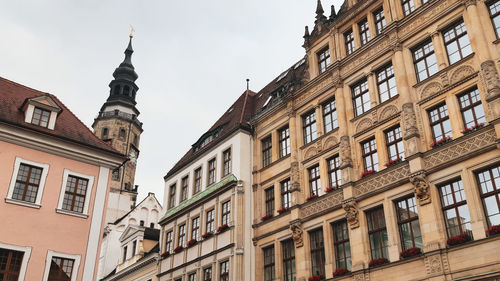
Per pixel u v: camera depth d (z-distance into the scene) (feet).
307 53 100.78
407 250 66.64
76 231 86.48
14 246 78.95
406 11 81.61
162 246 126.00
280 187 97.66
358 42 88.94
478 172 62.95
